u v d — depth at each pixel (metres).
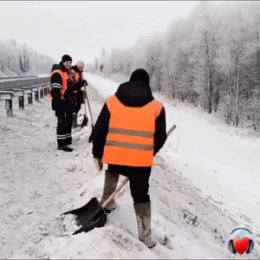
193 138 22.55
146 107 4.03
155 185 6.62
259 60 48.69
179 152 17.53
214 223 6.75
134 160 3.99
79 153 8.25
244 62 48.22
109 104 4.10
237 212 10.34
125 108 4.03
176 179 9.19
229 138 24.66
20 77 46.72
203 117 40.56
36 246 4.14
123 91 4.09
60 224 4.56
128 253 3.86
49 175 6.96
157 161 9.96
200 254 4.62
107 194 4.61
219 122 39.91
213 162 17.25
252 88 49.06
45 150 8.51
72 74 8.67
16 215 5.24
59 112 8.38
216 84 54.62
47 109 16.47
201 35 59.62
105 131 4.17
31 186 6.37
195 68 57.41
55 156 8.06
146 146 4.00
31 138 9.62
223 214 8.21
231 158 18.88
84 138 9.46
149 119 4.00
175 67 68.81
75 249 3.85
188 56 63.47
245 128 37.75
